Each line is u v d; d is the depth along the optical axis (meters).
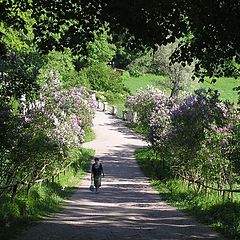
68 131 19.88
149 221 13.83
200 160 18.30
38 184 17.80
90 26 10.01
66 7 9.75
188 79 49.41
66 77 54.50
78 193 21.36
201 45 10.70
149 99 46.03
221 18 9.05
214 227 12.62
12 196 13.32
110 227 12.45
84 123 39.72
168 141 22.88
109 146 41.56
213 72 12.52
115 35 10.37
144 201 19.09
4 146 11.81
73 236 10.88
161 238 10.99
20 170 14.65
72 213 15.09
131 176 27.86
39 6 9.91
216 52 10.76
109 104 69.75
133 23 9.50
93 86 72.38
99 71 72.69
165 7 8.89
